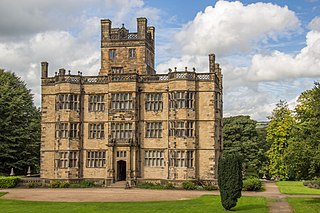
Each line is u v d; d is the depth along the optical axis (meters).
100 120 70.69
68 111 70.00
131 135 68.81
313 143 46.03
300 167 46.66
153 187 64.44
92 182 68.62
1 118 78.62
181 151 65.94
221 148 73.88
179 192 58.66
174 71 67.69
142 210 41.41
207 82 67.56
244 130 98.69
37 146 83.19
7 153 77.38
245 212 39.78
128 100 69.38
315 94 48.66
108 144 68.56
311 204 44.31
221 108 75.50
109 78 70.12
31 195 55.41
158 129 69.00
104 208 43.06
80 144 70.50
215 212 39.97
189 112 66.56
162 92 69.19
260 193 56.41
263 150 99.81
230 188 40.59
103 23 76.19
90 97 71.31
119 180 70.69
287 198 50.00
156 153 68.69
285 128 81.75
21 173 82.06
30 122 85.81
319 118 46.72
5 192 58.97
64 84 70.38
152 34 80.81
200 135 67.12
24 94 85.81
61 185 66.75
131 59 74.94
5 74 87.38
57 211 41.41
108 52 75.75
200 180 65.94
